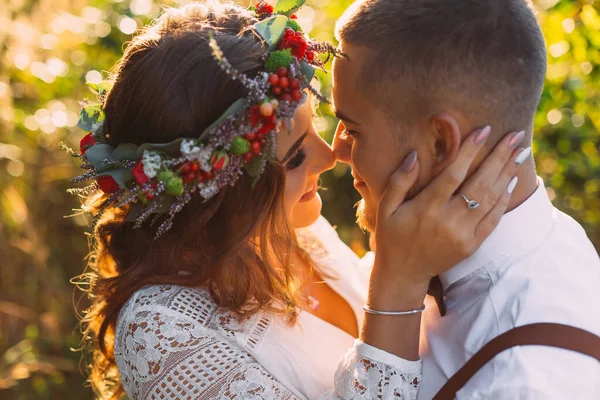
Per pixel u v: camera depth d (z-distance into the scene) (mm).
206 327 1667
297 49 1581
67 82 4098
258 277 1704
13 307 4094
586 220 4219
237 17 1682
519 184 1551
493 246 1550
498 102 1438
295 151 1659
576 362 1387
